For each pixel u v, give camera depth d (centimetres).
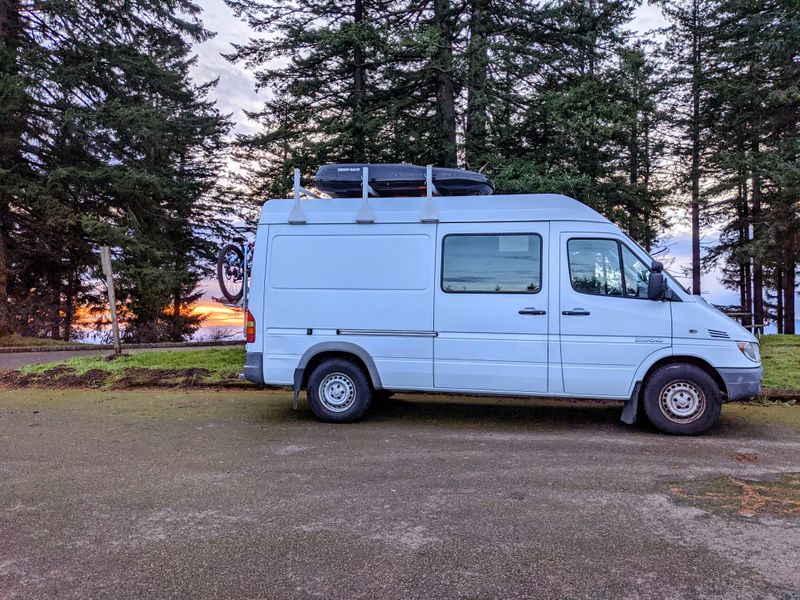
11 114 1609
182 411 734
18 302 1944
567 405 778
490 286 630
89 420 680
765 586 283
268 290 678
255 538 344
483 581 290
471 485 440
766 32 1819
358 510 389
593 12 1303
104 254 1124
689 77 2378
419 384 646
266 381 678
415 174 679
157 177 1872
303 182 1334
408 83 1460
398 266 650
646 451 537
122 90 1841
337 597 277
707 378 589
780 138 1948
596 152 1291
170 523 368
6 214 1786
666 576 294
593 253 616
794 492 419
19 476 467
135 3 1875
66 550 330
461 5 1344
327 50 1330
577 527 357
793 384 798
